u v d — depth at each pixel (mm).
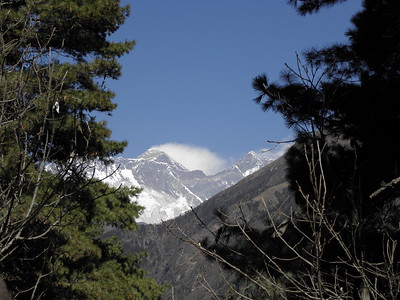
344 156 12062
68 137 15008
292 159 12188
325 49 13852
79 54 21906
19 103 6750
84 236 21328
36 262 13086
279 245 9953
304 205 11320
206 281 6273
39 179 6457
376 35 13742
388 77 13914
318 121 9656
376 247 9773
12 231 6082
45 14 18297
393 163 12180
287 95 12625
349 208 9883
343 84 13367
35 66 7062
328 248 9391
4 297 1804
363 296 7168
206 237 10180
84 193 19609
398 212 10766
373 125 12719
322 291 5570
